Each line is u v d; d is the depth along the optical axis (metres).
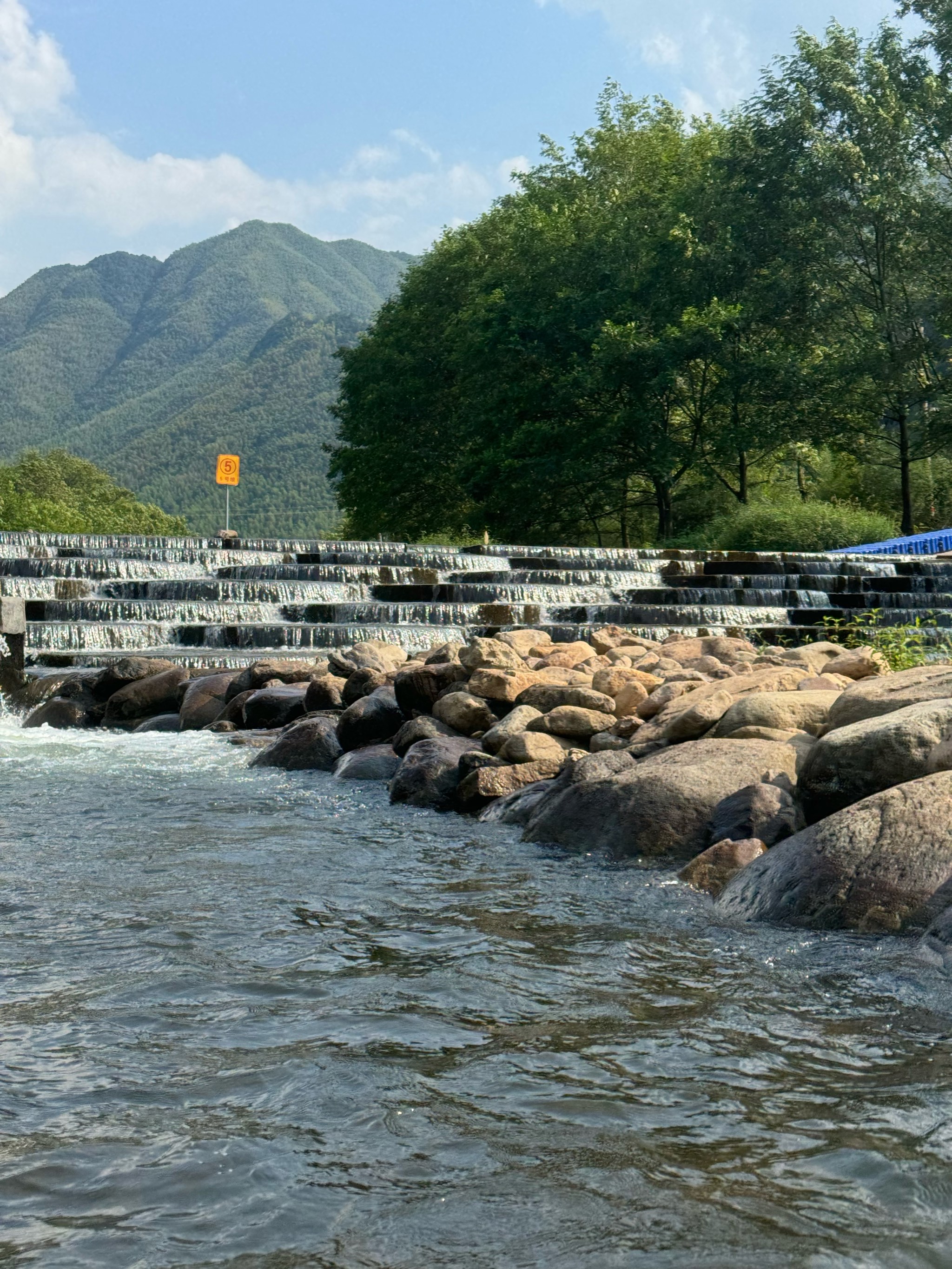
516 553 25.59
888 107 36.38
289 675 12.06
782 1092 2.89
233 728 11.38
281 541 24.36
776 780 5.99
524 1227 2.22
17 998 3.67
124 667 12.63
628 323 37.72
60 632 14.77
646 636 15.85
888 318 36.78
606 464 40.62
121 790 8.20
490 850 6.12
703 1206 2.29
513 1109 2.79
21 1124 2.72
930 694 6.06
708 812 5.82
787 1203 2.30
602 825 6.08
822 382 36.88
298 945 4.30
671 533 41.31
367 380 50.31
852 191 36.53
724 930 4.47
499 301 41.12
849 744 5.43
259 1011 3.54
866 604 19.88
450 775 7.72
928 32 37.38
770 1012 3.51
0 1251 2.15
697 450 39.84
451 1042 3.26
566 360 40.53
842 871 4.53
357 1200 2.34
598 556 25.62
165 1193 2.37
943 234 36.00
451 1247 2.15
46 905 4.92
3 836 6.52
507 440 41.09
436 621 17.22
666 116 46.62
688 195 39.53
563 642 15.23
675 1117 2.74
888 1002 3.59
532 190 46.03
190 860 5.87
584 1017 3.48
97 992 3.73
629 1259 2.10
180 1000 3.65
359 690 10.64
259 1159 2.53
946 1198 2.32
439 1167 2.48
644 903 4.94
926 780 4.84
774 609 18.23
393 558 23.17
